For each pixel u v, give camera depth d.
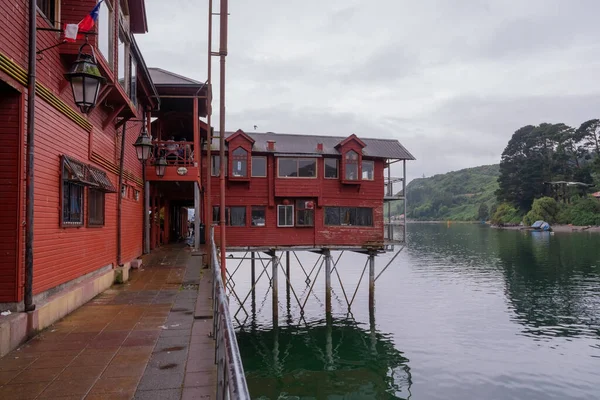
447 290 32.53
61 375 5.38
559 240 73.12
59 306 8.23
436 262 50.41
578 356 18.44
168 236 28.80
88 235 10.70
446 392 15.09
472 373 16.67
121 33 12.75
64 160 8.78
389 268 44.94
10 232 6.94
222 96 10.78
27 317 6.87
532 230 94.31
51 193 8.28
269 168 25.73
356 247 25.95
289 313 25.33
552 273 40.81
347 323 23.34
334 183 26.33
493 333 21.66
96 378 5.27
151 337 7.06
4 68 6.32
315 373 16.84
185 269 15.12
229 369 2.45
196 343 6.71
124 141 14.46
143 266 15.84
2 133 6.93
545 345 19.88
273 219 25.61
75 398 4.70
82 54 7.74
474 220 168.25
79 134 10.07
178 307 9.38
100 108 11.88
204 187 25.05
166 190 24.92
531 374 16.55
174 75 21.53
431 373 16.72
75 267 9.73
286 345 19.98
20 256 7.01
